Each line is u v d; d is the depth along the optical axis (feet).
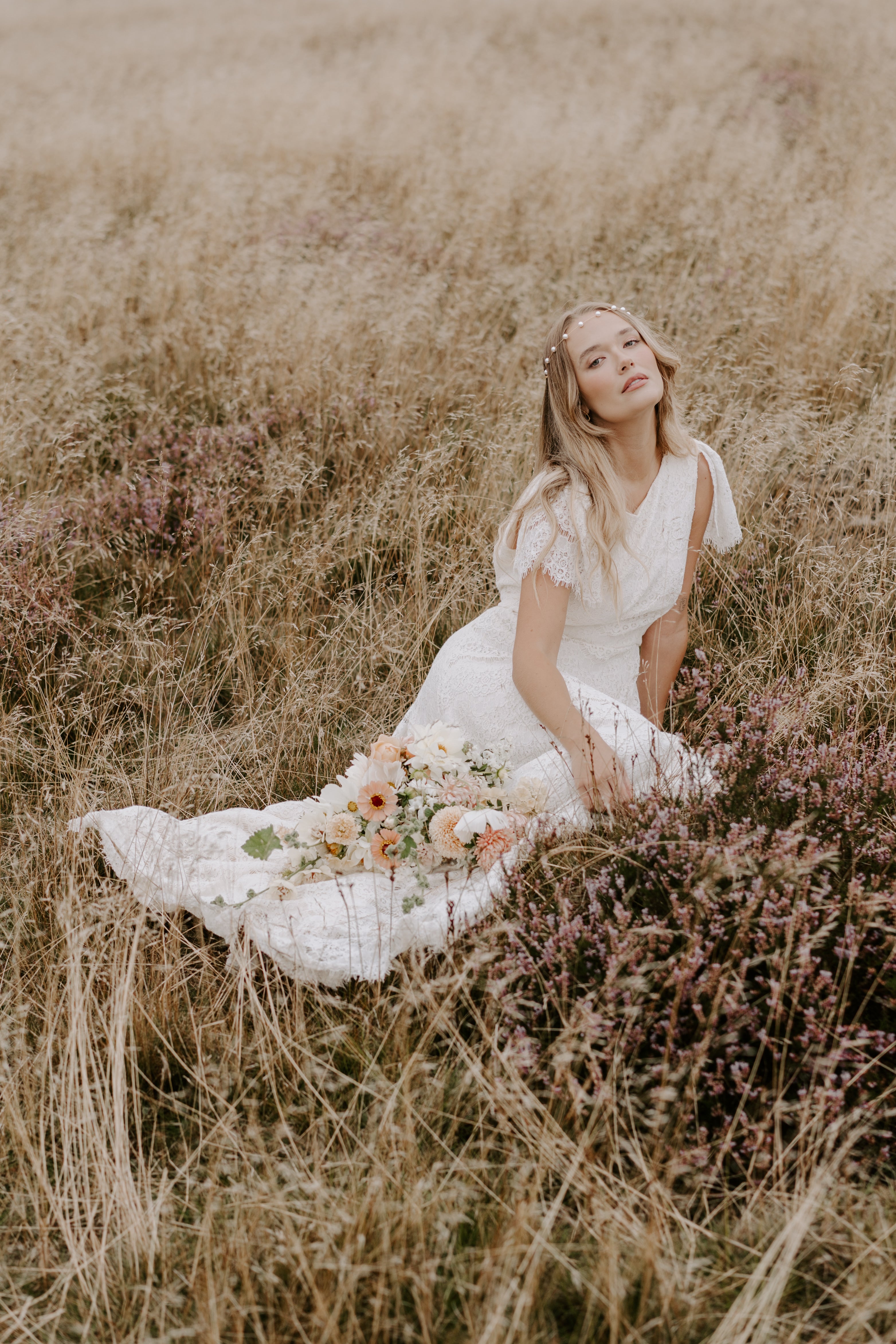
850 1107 6.49
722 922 6.86
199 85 40.14
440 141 29.96
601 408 9.19
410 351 17.28
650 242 21.57
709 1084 6.33
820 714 10.03
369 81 39.17
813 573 11.92
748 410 14.56
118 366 18.45
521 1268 5.51
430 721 10.00
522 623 9.15
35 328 18.94
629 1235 5.89
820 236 20.20
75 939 7.59
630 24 47.47
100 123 35.78
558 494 9.19
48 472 15.16
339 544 13.56
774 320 17.01
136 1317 5.97
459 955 7.55
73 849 8.87
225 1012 7.84
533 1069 6.57
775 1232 5.92
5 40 62.69
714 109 31.40
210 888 8.69
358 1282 5.74
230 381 17.22
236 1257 5.90
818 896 6.71
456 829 8.19
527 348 16.98
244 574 13.00
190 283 20.45
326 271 20.58
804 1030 6.68
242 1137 6.84
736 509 11.95
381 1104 6.71
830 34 40.09
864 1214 6.01
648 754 8.80
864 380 16.10
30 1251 6.42
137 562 13.41
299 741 10.89
